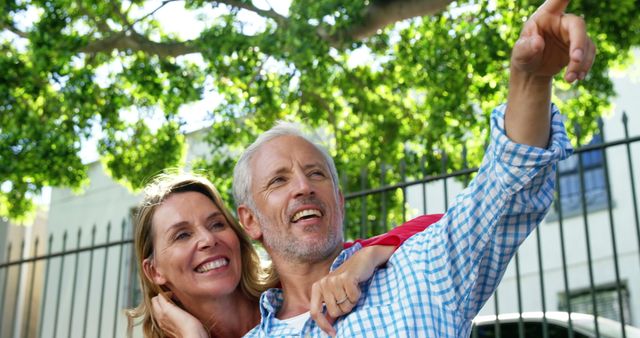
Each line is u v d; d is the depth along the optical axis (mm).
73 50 7863
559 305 10836
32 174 8594
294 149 2783
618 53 7668
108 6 8203
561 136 2180
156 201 3100
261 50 7602
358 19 7281
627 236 10586
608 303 10562
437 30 7801
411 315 2367
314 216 2713
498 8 7434
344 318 2455
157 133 8805
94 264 13055
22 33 8195
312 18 7383
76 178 8766
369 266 2504
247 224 2881
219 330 3068
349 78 8547
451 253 2408
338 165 8516
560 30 1928
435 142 8094
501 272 2398
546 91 2109
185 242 3027
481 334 6145
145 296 3129
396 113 8633
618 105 10977
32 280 6555
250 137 8617
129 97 8547
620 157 10797
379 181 8586
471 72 7695
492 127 2209
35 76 8094
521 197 2246
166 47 8094
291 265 2744
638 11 7047
